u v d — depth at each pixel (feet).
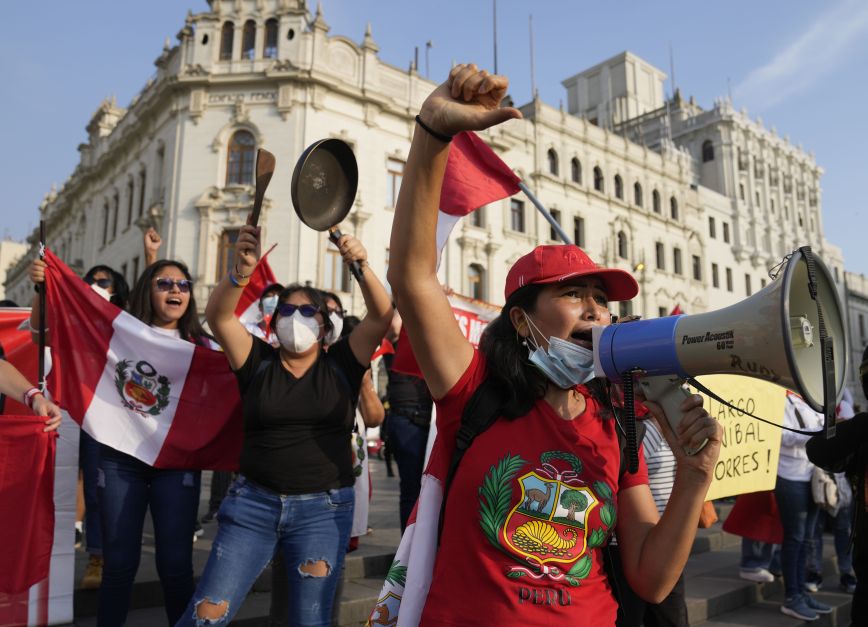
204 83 71.46
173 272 11.32
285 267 68.18
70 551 11.39
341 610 12.46
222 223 69.67
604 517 4.86
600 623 4.68
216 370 10.62
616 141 103.60
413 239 4.62
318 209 7.23
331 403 8.35
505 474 4.75
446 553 4.82
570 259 5.19
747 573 17.12
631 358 4.34
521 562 4.61
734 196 124.47
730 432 14.12
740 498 16.55
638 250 103.30
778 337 3.65
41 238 10.58
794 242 135.85
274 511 7.93
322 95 72.08
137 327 10.64
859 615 8.51
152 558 14.29
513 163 88.28
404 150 77.61
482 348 5.38
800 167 143.02
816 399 3.72
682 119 131.85
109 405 10.09
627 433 4.44
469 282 81.41
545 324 5.19
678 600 8.85
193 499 9.63
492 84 4.00
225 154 71.41
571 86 152.15
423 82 80.48
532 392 5.00
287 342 8.38
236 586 7.70
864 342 151.12
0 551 10.39
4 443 10.65
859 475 8.73
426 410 15.02
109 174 97.35
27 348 13.56
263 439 8.10
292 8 72.59
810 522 15.74
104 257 95.35
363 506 12.51
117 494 9.30
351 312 70.59
